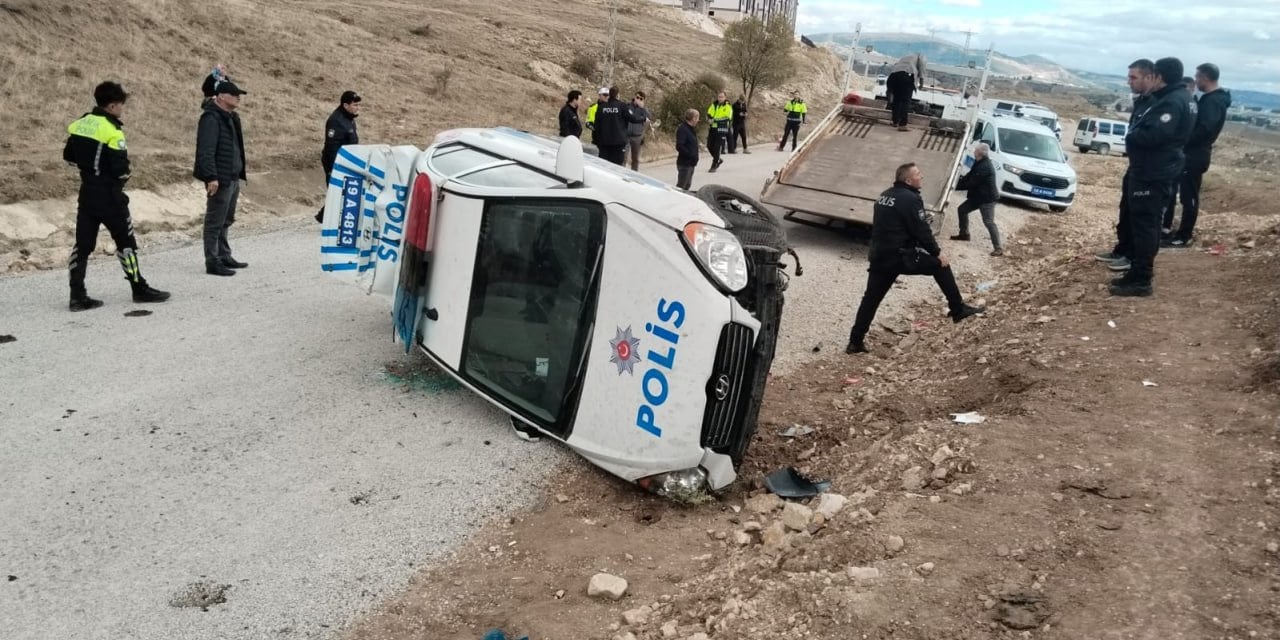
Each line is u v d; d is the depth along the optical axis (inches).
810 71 2396.7
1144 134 274.5
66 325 260.4
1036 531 144.6
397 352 259.3
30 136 435.2
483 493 182.7
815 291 385.1
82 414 202.5
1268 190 705.6
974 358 263.4
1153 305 275.9
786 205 476.4
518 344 205.6
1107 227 614.9
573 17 2064.5
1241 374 209.0
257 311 288.4
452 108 836.6
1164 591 124.1
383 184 247.6
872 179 490.9
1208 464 164.2
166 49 684.1
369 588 148.4
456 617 141.6
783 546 152.9
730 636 126.3
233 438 197.5
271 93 685.3
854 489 181.0
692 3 3211.1
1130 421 189.5
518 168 220.4
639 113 631.2
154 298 287.9
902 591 129.0
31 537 154.3
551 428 199.0
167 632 133.7
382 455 195.8
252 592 144.8
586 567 156.9
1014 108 1477.6
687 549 165.9
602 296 188.7
